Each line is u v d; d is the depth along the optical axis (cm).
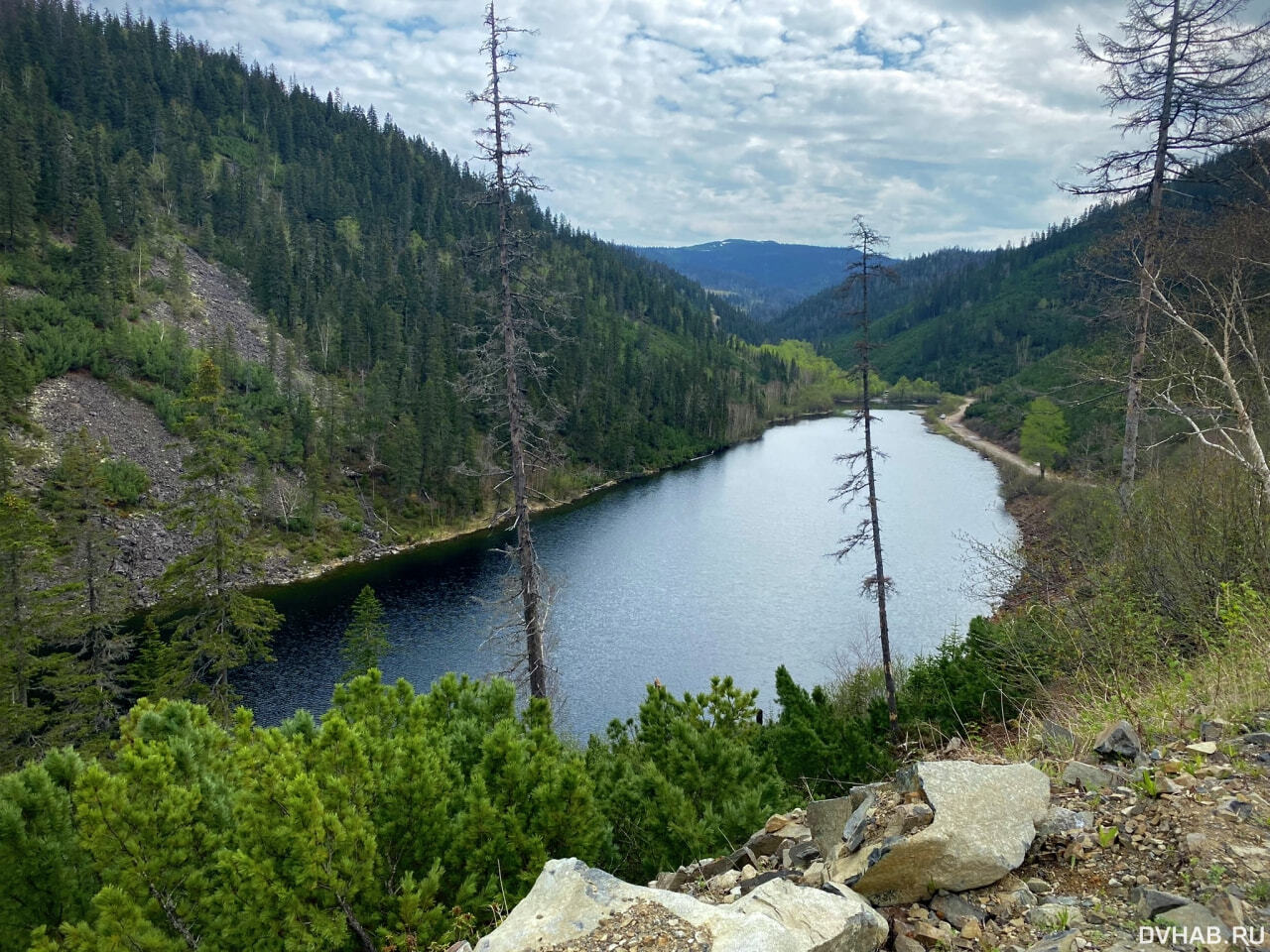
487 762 647
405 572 5612
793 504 7300
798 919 359
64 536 3300
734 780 805
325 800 548
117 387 6419
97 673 2773
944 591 4469
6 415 5294
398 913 538
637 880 745
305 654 4000
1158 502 1127
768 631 4116
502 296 1527
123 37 15138
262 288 10150
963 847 392
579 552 5794
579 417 9362
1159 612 976
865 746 997
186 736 748
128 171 10506
